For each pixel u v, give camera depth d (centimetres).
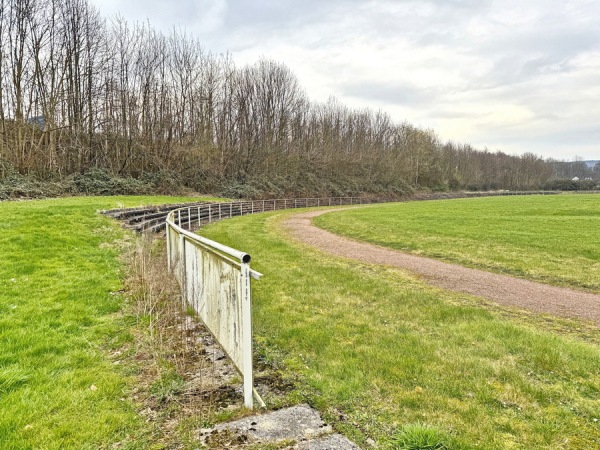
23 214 1067
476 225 1762
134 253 829
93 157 2791
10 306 480
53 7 2480
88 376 324
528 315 551
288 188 4572
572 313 563
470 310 542
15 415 261
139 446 237
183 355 355
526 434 257
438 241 1294
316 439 246
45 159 2377
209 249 383
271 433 251
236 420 267
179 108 3453
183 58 3438
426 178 7119
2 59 2250
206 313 401
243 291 275
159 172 3084
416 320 500
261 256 991
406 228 1703
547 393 312
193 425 258
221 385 317
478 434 256
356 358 378
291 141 4856
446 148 8031
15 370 320
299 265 878
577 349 401
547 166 9875
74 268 682
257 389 316
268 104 4494
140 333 425
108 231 1027
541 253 1049
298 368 359
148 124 3172
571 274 811
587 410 288
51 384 307
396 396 306
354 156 5866
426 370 351
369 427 264
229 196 3697
